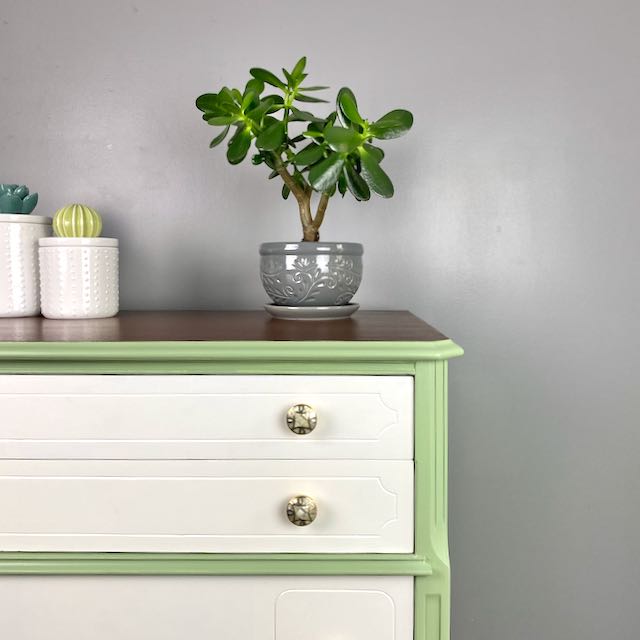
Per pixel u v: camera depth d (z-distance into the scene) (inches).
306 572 32.4
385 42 50.8
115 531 32.7
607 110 50.9
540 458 52.5
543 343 51.9
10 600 32.9
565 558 52.8
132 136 51.3
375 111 50.9
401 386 32.3
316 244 40.1
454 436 52.4
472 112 51.0
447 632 32.8
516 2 50.6
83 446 32.6
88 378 32.4
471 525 52.9
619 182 51.1
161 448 32.5
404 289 51.8
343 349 31.6
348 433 32.4
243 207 51.7
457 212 51.4
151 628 33.0
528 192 51.3
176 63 51.0
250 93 39.2
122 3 50.8
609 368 51.9
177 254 51.9
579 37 50.7
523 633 53.2
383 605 32.9
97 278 41.9
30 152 51.2
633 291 51.5
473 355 52.0
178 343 31.9
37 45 50.8
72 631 33.0
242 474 32.5
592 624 53.1
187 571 32.4
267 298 52.0
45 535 32.7
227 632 33.0
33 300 43.1
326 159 37.2
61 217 41.8
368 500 32.5
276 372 32.3
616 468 52.4
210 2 50.8
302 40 50.8
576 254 51.5
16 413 32.4
